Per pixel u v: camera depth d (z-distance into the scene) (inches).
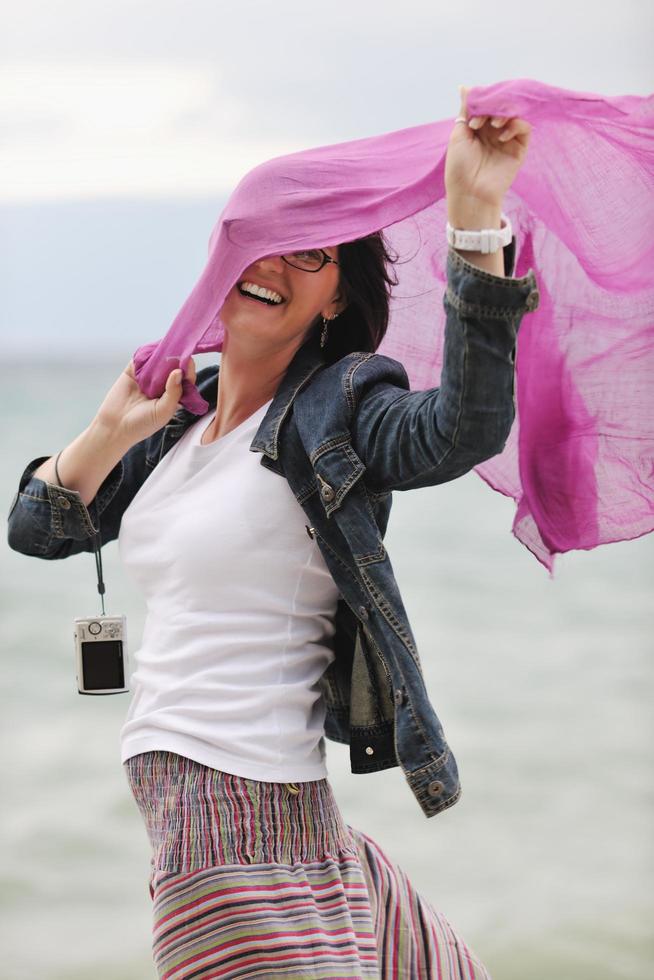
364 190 159.9
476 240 139.3
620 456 173.9
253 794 159.0
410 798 748.0
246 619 163.8
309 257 164.7
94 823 730.8
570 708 933.8
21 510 183.8
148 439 190.2
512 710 932.6
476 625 1167.0
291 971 152.3
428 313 187.3
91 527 183.3
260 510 163.2
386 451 152.0
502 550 1465.3
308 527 163.6
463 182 139.4
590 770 827.4
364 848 174.2
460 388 139.9
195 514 166.4
